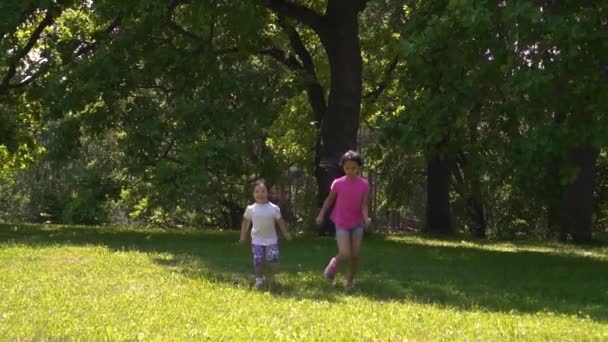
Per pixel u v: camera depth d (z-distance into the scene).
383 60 25.38
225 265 11.23
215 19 17.11
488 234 41.66
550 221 31.73
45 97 16.30
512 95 12.06
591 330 6.94
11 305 7.12
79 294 7.89
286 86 18.33
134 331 5.96
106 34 17.36
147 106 16.36
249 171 17.58
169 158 15.61
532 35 11.31
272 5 18.48
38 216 49.09
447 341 5.99
